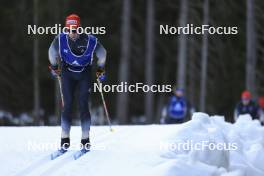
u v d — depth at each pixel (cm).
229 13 9519
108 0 9912
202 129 2638
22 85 9944
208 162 2438
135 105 10500
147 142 2642
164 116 5081
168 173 2244
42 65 9494
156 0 10081
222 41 9756
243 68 9894
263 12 8969
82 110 2588
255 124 3116
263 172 2652
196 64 9681
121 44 9612
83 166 2442
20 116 9962
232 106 9856
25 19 9681
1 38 9862
